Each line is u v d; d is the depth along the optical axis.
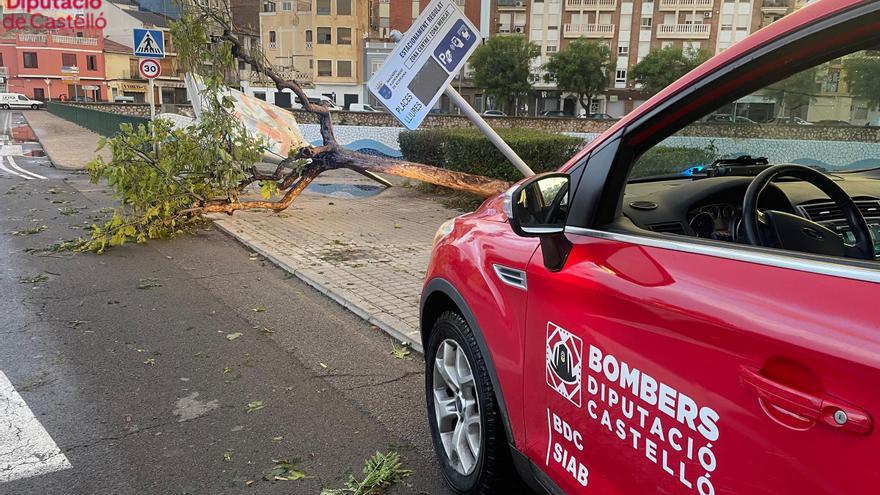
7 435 3.25
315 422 3.49
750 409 1.34
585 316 1.87
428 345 3.09
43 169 15.15
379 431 3.41
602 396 1.80
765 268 1.42
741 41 1.65
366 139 17.41
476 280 2.54
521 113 57.38
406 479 2.97
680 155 3.10
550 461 2.12
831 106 3.71
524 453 2.28
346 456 3.15
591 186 2.05
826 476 1.18
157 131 7.39
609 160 2.02
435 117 20.92
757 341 1.32
